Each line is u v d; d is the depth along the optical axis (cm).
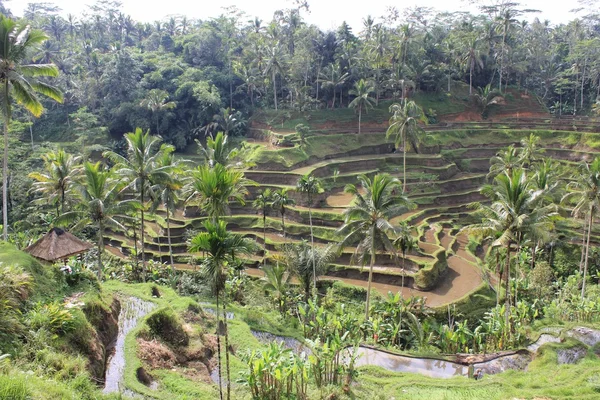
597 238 5728
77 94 8044
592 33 11838
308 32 8856
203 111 7881
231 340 3108
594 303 3988
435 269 4684
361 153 7794
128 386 2188
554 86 10356
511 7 10850
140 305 3161
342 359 3003
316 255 4178
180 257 5169
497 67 9844
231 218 5925
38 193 5766
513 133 8256
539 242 5091
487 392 2667
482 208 3534
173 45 10519
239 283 4312
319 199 6075
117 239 5622
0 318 1889
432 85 9344
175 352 2705
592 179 4403
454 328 4031
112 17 11662
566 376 2828
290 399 2408
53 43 9131
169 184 4228
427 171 7344
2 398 1388
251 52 8781
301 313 3775
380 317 3791
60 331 2147
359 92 7869
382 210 3628
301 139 7288
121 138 8112
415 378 2842
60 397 1580
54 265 2705
